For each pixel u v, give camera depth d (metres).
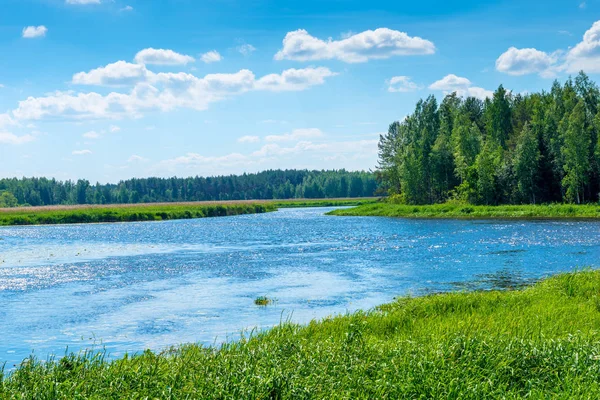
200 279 28.75
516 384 9.05
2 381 9.62
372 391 8.62
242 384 8.58
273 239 51.31
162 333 17.62
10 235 60.97
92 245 48.09
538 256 34.69
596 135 92.31
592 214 70.50
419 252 38.38
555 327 12.98
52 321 19.58
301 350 10.82
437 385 8.61
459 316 15.80
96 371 9.91
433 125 117.75
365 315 17.12
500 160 96.44
